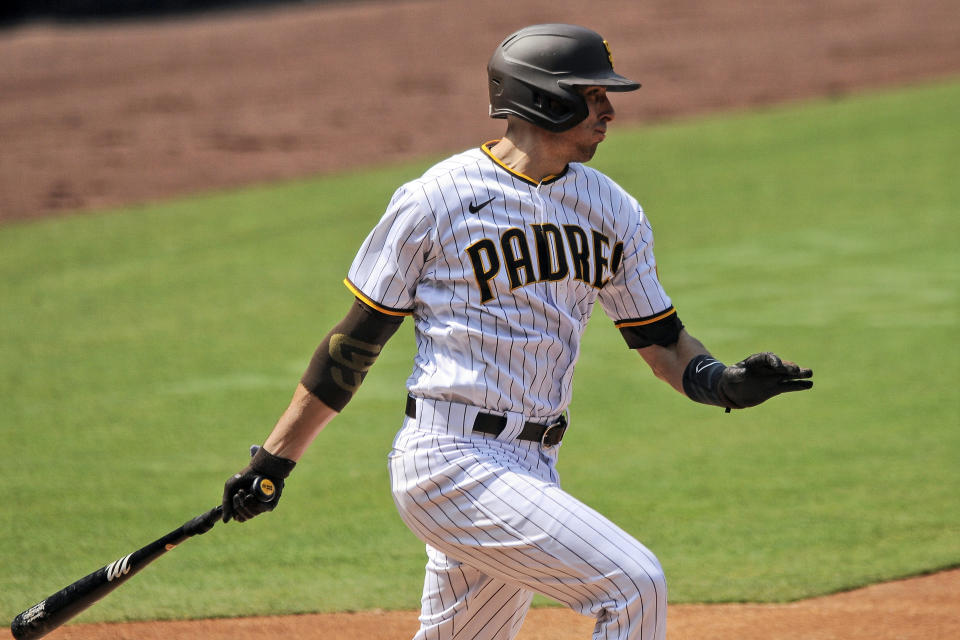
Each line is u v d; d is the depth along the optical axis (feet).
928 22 294.66
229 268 132.05
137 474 72.08
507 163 33.27
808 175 163.63
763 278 119.55
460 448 31.89
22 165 205.87
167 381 93.30
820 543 57.93
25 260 139.23
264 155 207.31
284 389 90.63
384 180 178.09
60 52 360.89
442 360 32.32
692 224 143.23
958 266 120.47
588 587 30.60
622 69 266.77
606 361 97.45
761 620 48.44
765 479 68.49
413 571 55.98
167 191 181.06
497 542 31.35
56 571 56.24
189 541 60.70
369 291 32.50
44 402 88.33
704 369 34.24
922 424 77.56
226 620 49.78
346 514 64.90
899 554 55.98
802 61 260.21
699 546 58.18
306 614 50.44
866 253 127.13
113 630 48.67
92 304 119.03
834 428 77.82
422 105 248.11
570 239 33.22
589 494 66.80
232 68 311.27
